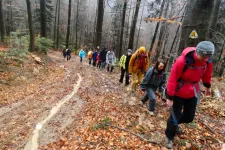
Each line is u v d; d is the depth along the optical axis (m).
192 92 3.68
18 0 43.44
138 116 5.74
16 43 15.59
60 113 6.89
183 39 5.95
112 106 6.68
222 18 16.09
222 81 11.40
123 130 4.98
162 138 4.61
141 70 7.78
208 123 5.44
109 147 4.41
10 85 11.02
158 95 6.93
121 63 10.12
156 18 11.20
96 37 21.86
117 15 38.50
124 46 40.44
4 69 12.44
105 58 16.91
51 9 41.47
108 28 56.47
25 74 12.91
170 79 3.58
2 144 5.24
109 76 13.05
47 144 5.05
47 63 17.95
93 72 14.91
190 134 4.76
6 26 41.41
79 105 7.49
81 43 59.69
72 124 5.97
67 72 15.49
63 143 4.95
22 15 45.88
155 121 5.45
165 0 13.92
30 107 7.80
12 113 7.35
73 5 56.28
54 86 10.95
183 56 3.47
